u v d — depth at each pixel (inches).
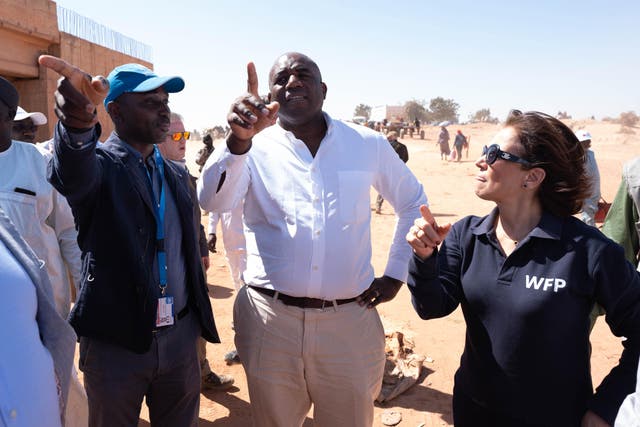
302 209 91.0
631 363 67.5
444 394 154.6
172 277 91.4
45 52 574.9
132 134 87.2
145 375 87.9
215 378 154.3
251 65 78.5
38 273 61.5
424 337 195.9
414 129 2053.4
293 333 92.7
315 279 90.7
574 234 71.0
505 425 73.5
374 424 138.9
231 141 82.9
